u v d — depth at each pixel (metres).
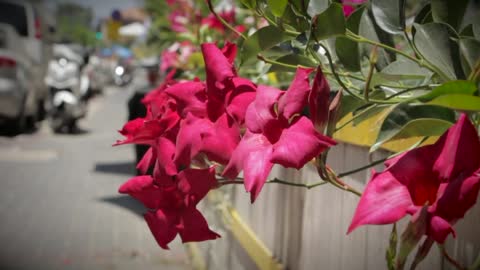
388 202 0.47
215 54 0.57
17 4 8.67
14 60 7.94
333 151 1.12
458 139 0.47
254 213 1.75
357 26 0.63
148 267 2.99
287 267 1.42
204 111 0.57
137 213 4.12
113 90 19.64
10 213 4.25
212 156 0.55
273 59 0.72
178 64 1.97
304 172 1.32
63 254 3.32
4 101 7.90
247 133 0.53
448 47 0.57
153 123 0.59
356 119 0.65
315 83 0.52
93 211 4.23
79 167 6.16
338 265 1.09
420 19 0.66
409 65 0.62
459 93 0.50
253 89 0.56
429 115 0.59
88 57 12.47
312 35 0.58
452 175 0.46
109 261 3.13
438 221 0.44
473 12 0.68
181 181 0.56
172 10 2.22
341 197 1.08
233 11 1.62
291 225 1.39
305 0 0.61
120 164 6.31
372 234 0.94
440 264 0.71
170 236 0.56
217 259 2.29
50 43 9.73
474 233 0.65
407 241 0.46
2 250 3.41
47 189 5.06
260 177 0.50
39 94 9.29
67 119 8.61
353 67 0.63
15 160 6.57
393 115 0.59
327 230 1.15
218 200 2.35
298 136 0.50
